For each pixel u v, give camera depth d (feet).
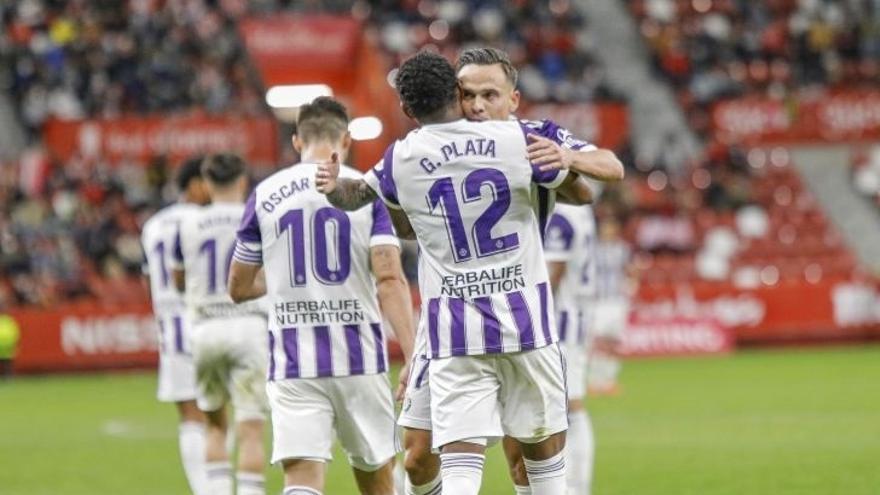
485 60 71.20
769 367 247.70
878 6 405.18
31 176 307.37
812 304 292.61
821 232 332.39
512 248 68.95
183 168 106.52
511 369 69.67
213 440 100.78
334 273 77.30
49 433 172.65
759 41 389.80
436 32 376.48
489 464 135.95
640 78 382.63
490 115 70.95
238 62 352.49
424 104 69.31
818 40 391.24
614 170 68.59
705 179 341.21
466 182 68.64
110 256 287.28
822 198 355.36
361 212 77.25
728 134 360.69
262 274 82.64
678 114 371.15
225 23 365.40
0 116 337.93
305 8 377.09
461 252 68.95
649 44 386.93
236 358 97.50
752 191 343.26
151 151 319.47
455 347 68.85
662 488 119.55
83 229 291.38
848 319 293.84
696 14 399.44
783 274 317.63
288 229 77.56
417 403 77.56
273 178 79.10
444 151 68.95
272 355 78.23
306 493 76.54
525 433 70.03
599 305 209.46
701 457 138.92
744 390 209.05
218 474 100.12
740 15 399.85
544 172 68.39
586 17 399.85
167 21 357.41
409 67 69.51
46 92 337.93
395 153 69.97
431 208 69.10
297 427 76.89
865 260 345.72
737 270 315.78
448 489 68.69
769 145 359.66
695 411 183.62
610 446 149.59
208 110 338.34
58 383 244.42
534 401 69.82
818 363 253.44
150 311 263.29
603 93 358.84
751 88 378.53
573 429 103.71
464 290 68.95
